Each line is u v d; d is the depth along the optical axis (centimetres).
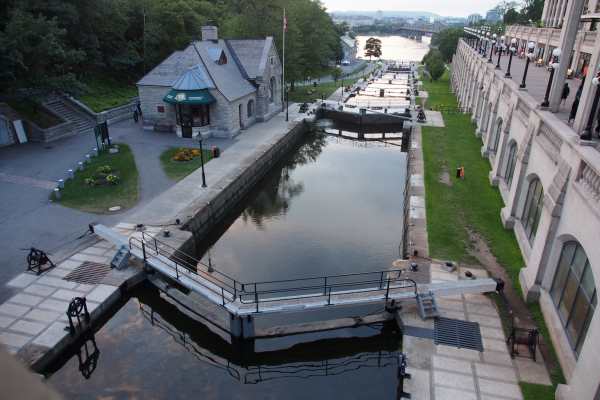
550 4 5312
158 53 5972
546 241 1731
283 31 5275
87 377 1609
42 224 2392
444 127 4753
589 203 1407
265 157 3712
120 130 4219
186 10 6034
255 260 2481
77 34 4884
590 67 1655
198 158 3478
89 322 1741
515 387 1442
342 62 12212
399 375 1513
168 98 3884
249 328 1769
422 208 2681
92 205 2628
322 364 1805
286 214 3127
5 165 3169
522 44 5778
